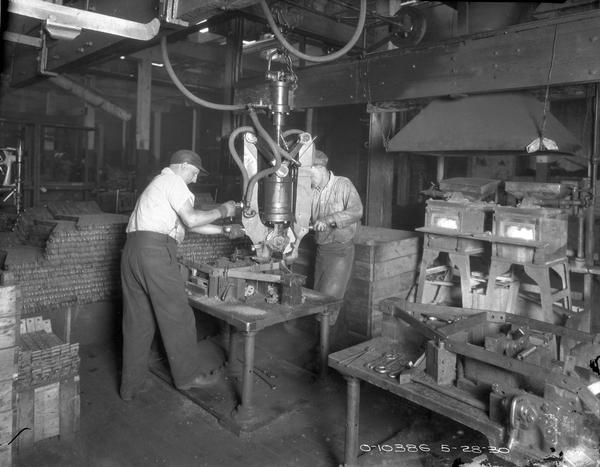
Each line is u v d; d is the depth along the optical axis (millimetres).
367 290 4090
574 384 1682
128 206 8383
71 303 3889
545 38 3467
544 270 3369
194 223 2994
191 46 8656
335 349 3982
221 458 2623
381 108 4734
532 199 3566
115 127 14031
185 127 14133
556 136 3486
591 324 4047
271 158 2879
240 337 3613
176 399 3250
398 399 3252
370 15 4484
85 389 3344
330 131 9492
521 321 2383
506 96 3875
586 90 4129
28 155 7613
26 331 2955
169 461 2594
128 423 2949
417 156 9086
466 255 3779
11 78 4289
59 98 11688
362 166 9539
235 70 5945
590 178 3871
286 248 2961
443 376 2104
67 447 2689
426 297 4305
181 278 3154
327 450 2691
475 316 2371
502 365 1896
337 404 3201
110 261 4090
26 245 4277
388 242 4180
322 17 5469
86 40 3273
